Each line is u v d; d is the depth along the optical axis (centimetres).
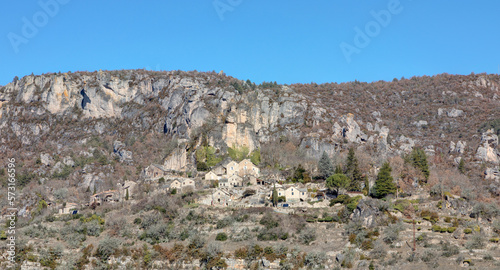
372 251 15238
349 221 16925
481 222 16762
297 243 16188
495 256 14575
